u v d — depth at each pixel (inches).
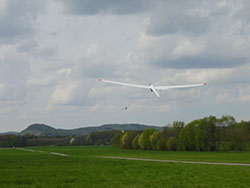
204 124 5128.0
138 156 3683.6
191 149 5270.7
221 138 5059.1
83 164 2107.5
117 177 1483.8
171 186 1250.6
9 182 1363.2
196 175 1547.7
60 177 1491.1
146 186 1256.2
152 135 5974.4
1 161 2390.5
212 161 2618.1
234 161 2600.9
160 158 3147.1
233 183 1322.6
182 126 5807.1
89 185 1270.9
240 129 4926.2
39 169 1800.0
